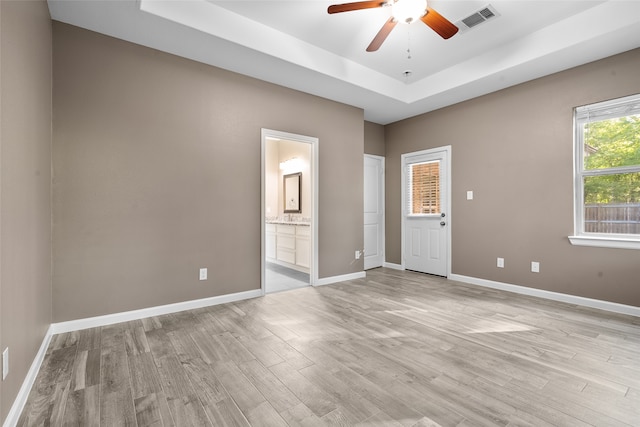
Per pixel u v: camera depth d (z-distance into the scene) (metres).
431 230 4.82
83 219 2.60
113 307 2.73
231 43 2.85
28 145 1.81
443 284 4.21
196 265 3.18
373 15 2.88
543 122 3.54
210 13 2.70
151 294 2.92
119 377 1.86
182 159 3.09
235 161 3.43
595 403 1.61
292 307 3.22
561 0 2.64
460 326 2.68
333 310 3.12
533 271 3.64
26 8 1.77
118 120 2.76
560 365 2.00
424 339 2.41
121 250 2.77
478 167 4.16
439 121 4.65
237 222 3.45
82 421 1.48
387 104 4.49
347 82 3.71
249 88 3.54
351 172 4.55
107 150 2.71
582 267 3.26
